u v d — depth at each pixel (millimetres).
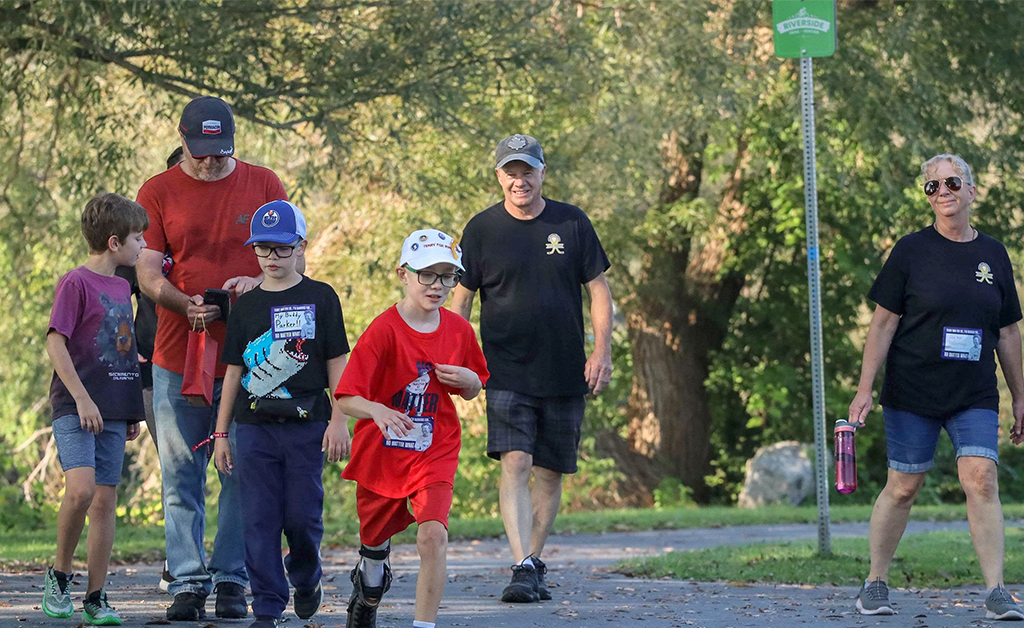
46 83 43375
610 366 20062
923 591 21062
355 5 42781
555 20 47719
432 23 41812
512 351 19969
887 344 18391
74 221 51188
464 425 59375
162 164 56625
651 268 67375
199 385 15781
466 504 58719
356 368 13711
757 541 34500
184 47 39500
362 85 42125
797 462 60688
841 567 23484
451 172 52406
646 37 52312
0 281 59938
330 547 30844
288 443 14500
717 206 68062
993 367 18109
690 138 64938
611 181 55875
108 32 38594
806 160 24266
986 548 17672
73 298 15758
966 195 18109
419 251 13805
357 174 46031
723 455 69125
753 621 17359
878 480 69000
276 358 14500
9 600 18141
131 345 16344
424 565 13492
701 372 69312
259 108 42125
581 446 64062
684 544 33938
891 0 60344
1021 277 67312
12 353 63594
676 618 17609
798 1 24312
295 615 17016
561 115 54188
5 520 38500
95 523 15898
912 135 57812
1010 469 69438
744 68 55000
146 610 17125
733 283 69312
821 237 66500
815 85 58719
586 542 34781
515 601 19344
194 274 16672
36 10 39062
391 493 13867
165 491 16531
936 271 18016
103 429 16031
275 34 43469
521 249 19922
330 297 14805
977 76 60875
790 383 66500
